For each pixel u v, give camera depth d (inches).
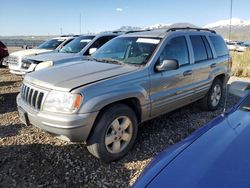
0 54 565.9
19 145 181.2
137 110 176.1
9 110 256.4
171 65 179.2
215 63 252.1
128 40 212.8
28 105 163.0
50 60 327.0
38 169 153.7
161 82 186.4
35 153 170.9
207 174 72.7
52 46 502.6
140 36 211.8
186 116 243.8
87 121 144.7
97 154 154.9
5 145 180.9
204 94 243.3
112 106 158.1
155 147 182.2
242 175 70.4
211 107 257.1
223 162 76.9
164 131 209.2
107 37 371.6
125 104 168.7
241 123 102.4
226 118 110.7
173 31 218.7
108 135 156.8
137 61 187.2
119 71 169.6
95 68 174.4
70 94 144.8
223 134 95.1
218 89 264.8
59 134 147.1
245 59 607.2
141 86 171.8
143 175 83.7
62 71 170.2
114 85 157.6
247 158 77.9
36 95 156.8
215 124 106.6
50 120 146.6
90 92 147.4
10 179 144.3
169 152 93.2
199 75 228.8
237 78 471.2
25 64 387.5
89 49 358.3
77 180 144.3
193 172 75.4
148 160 165.2
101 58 205.2
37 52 436.1
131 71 171.3
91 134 152.6
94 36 394.3
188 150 88.7
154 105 183.0
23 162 160.4
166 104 193.9
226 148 84.3
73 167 156.0
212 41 258.4
